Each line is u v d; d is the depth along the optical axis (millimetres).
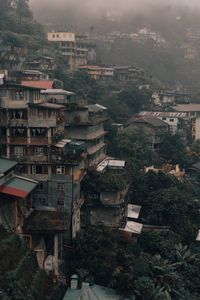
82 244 44281
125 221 56781
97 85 120562
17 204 40438
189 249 53406
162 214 57500
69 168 47188
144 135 92812
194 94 180750
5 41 112500
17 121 46625
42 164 47219
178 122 110125
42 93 62906
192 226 57531
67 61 140125
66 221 43562
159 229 56719
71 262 43969
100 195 52906
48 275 39875
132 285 39812
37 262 39781
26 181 44688
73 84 116812
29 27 138125
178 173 80938
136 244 48156
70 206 47344
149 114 115562
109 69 147750
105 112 102875
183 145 98375
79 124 56062
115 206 52594
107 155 81875
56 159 46938
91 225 50875
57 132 49844
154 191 61844
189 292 41938
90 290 38969
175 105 128625
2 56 107188
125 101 118750
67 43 144000
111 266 41219
